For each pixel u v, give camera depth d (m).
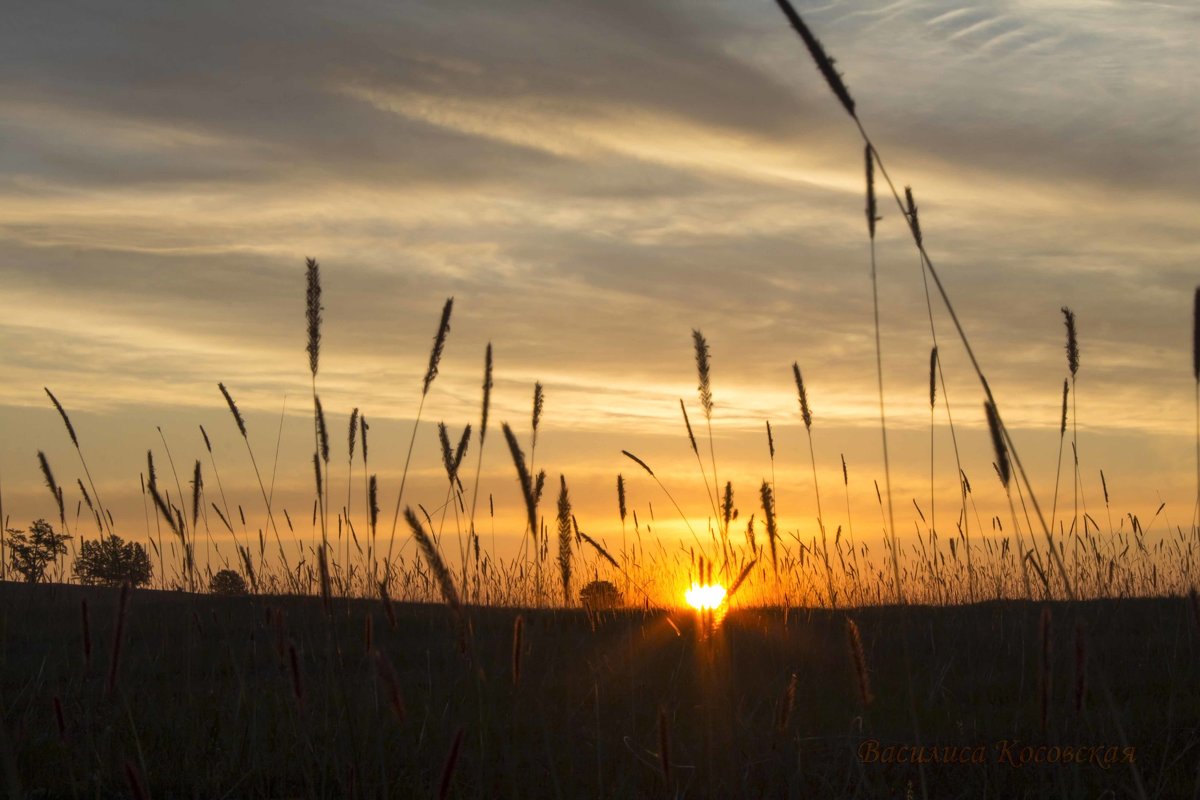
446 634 7.70
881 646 8.08
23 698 6.30
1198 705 6.09
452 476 4.92
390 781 4.73
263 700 5.87
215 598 8.80
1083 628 3.08
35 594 9.56
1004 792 4.88
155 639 7.80
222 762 5.15
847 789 4.77
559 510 3.44
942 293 2.75
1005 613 9.00
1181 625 8.20
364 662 6.18
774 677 6.80
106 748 5.14
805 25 2.73
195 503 6.21
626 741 4.89
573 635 7.91
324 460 4.40
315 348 4.56
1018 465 2.68
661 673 7.00
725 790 4.57
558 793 4.15
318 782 4.95
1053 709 4.74
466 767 4.96
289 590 8.55
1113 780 4.78
